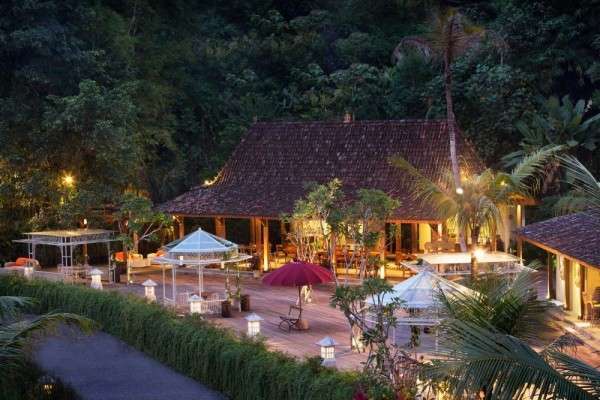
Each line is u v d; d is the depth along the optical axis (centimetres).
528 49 5181
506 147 5009
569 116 4766
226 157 5453
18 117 4438
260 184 4319
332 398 1942
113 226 4650
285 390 2147
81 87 4347
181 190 5400
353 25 6400
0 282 3553
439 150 4156
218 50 6000
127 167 4566
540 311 1769
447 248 3769
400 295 2494
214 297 3425
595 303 2894
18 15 4541
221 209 4169
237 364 2377
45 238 4103
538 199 4641
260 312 3325
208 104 5716
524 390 1355
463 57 5178
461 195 3111
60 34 4541
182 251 3366
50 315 2497
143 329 2939
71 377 2666
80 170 4541
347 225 3491
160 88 5303
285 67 6194
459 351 1386
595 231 3030
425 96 5300
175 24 5847
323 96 5666
